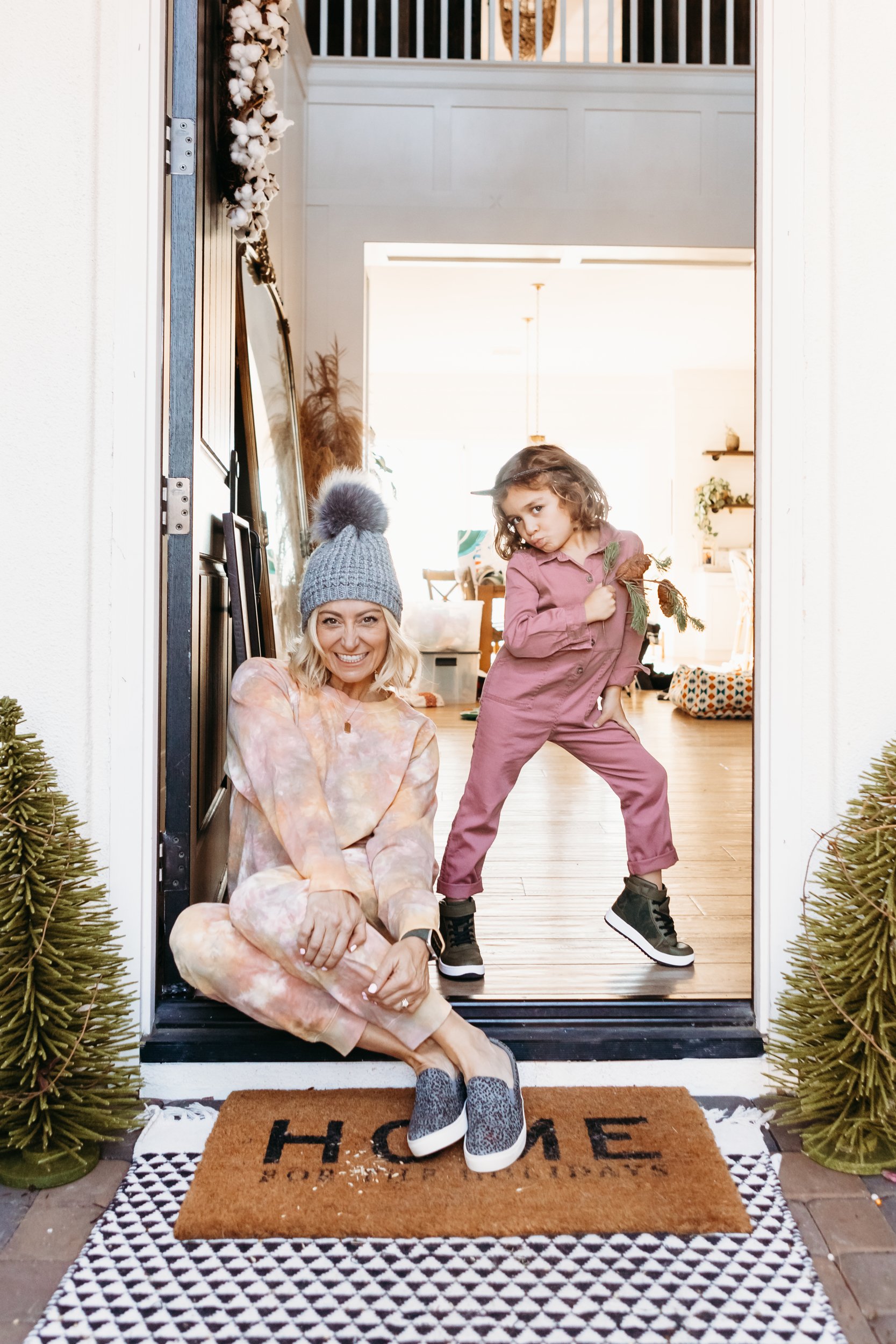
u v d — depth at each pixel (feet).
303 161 16.07
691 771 14.99
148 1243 4.21
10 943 4.76
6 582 5.43
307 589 5.45
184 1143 5.01
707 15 16.30
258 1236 4.24
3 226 5.37
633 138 16.42
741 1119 5.24
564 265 17.53
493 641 25.04
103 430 5.44
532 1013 5.70
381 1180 4.57
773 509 5.59
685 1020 5.67
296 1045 5.44
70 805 5.24
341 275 16.40
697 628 6.92
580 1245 4.20
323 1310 3.81
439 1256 4.13
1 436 5.40
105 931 5.03
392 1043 4.89
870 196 5.53
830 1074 4.95
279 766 5.15
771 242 5.58
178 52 5.66
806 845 5.62
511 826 11.69
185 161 5.67
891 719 5.59
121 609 5.44
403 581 33.17
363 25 16.60
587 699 6.79
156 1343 3.63
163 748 5.70
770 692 5.61
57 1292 3.90
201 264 6.09
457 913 6.69
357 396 16.47
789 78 5.53
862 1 5.50
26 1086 4.75
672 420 31.40
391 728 5.60
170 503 5.69
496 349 29.07
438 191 16.37
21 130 5.37
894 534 5.57
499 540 7.16
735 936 7.45
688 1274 4.02
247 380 8.80
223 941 4.99
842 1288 3.95
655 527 32.50
